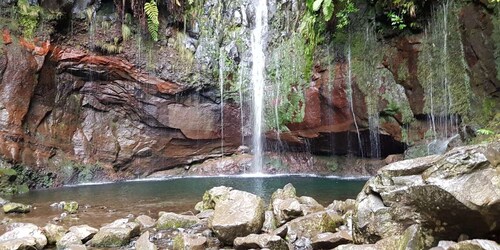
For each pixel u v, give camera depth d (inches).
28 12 404.8
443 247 129.3
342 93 433.4
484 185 136.1
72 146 435.5
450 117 373.4
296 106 464.8
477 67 350.0
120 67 457.4
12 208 267.0
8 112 380.5
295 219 202.1
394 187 158.9
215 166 490.3
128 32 457.7
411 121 398.9
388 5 396.5
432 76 381.7
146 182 435.8
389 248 144.9
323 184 387.5
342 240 175.8
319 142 469.7
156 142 478.9
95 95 460.4
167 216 221.0
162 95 471.2
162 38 473.4
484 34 340.5
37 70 405.7
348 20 428.1
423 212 149.3
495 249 117.3
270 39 486.3
